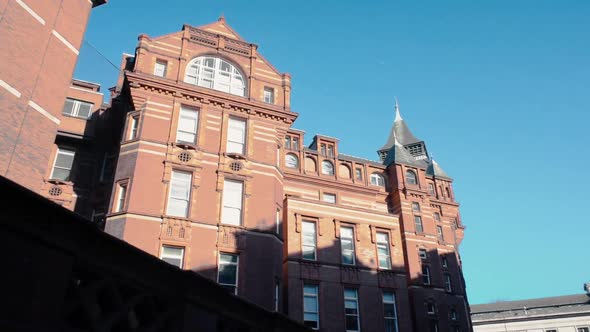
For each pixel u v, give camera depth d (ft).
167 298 32.27
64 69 63.00
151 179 81.46
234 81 99.04
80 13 68.18
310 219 106.52
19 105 55.01
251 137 93.86
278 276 85.76
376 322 101.04
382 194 144.25
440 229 154.81
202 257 78.64
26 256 23.08
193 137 89.40
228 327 39.09
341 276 102.58
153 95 88.94
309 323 95.04
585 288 244.63
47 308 23.27
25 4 58.49
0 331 21.01
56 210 24.20
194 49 97.19
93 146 96.78
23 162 54.49
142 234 76.28
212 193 84.99
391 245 112.98
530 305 249.14
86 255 26.23
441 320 126.52
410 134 211.82
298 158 138.62
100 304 28.07
